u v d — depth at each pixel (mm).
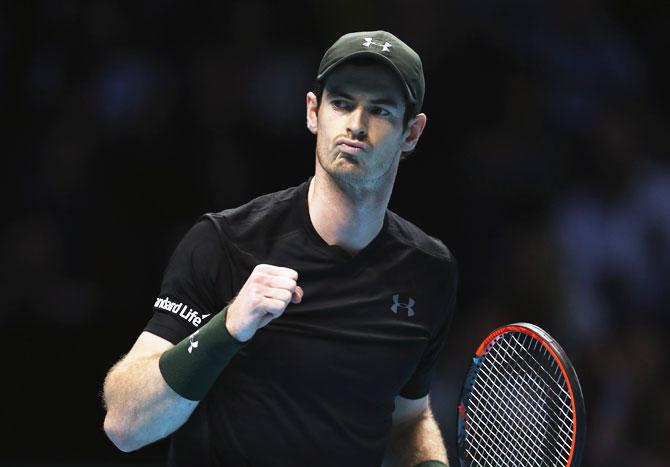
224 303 13133
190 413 12672
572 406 13680
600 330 30016
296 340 13125
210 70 32250
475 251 31281
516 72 33906
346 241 13344
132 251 30047
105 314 29219
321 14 33469
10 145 31250
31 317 28797
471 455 15047
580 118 33719
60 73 32188
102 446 28359
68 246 29766
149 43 32750
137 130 31453
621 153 33219
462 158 32750
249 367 13062
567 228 31406
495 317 28922
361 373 13312
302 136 32281
